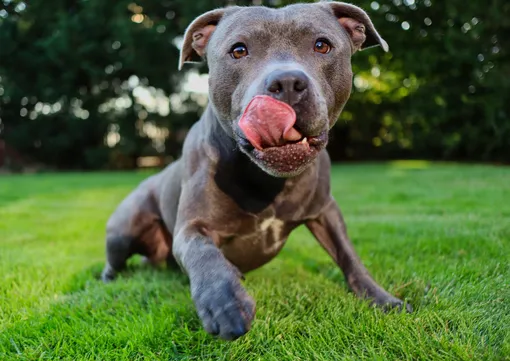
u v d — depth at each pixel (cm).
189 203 63
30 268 84
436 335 48
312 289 68
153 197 83
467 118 378
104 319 59
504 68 336
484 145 388
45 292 73
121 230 83
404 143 499
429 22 347
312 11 58
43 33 482
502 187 181
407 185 215
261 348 50
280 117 47
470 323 50
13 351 53
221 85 58
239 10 60
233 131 56
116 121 505
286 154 49
